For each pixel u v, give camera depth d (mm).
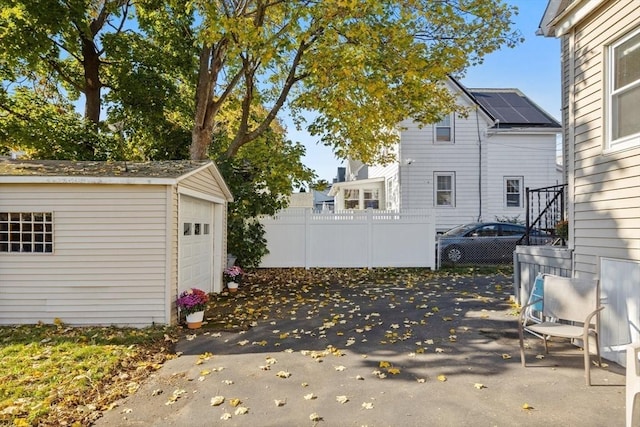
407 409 3732
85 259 6809
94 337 6055
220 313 7684
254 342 5898
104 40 13281
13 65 10492
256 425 3514
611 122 4918
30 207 6754
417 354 5199
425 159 16516
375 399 3951
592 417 3520
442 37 10797
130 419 3660
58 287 6789
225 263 10445
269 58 9062
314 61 10219
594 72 5152
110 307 6820
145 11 13258
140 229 6859
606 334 4883
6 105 12977
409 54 10086
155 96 13961
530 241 10742
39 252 6789
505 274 11414
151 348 5664
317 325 6688
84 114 14461
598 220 5047
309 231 12820
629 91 4664
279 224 12844
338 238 12844
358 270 12523
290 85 12391
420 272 12023
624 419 3482
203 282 9156
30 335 6125
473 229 13320
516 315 6945
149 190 6887
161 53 13836
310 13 9516
